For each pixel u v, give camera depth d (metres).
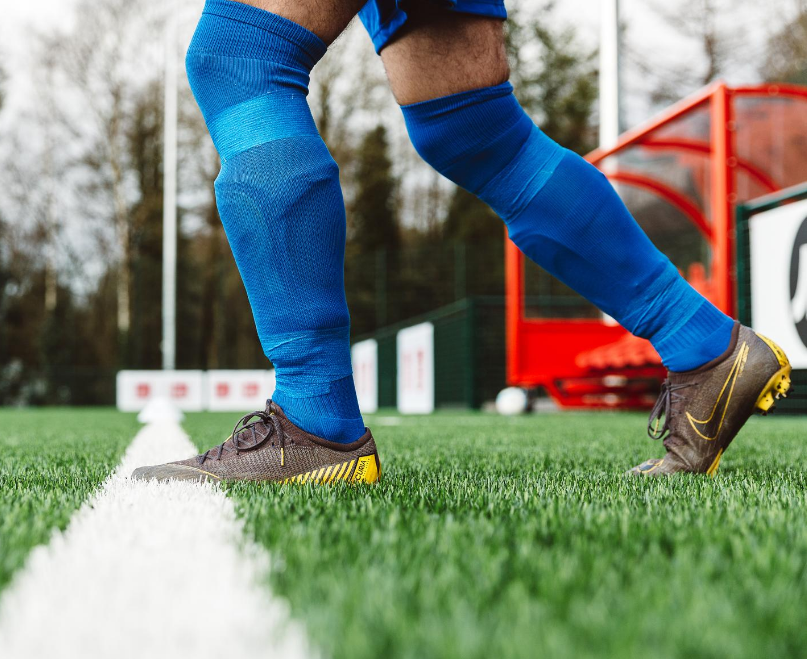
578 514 1.00
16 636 0.51
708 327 1.66
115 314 23.06
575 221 1.61
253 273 1.41
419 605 0.56
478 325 11.40
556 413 9.37
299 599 0.58
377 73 21.22
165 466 1.48
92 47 20.91
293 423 1.47
